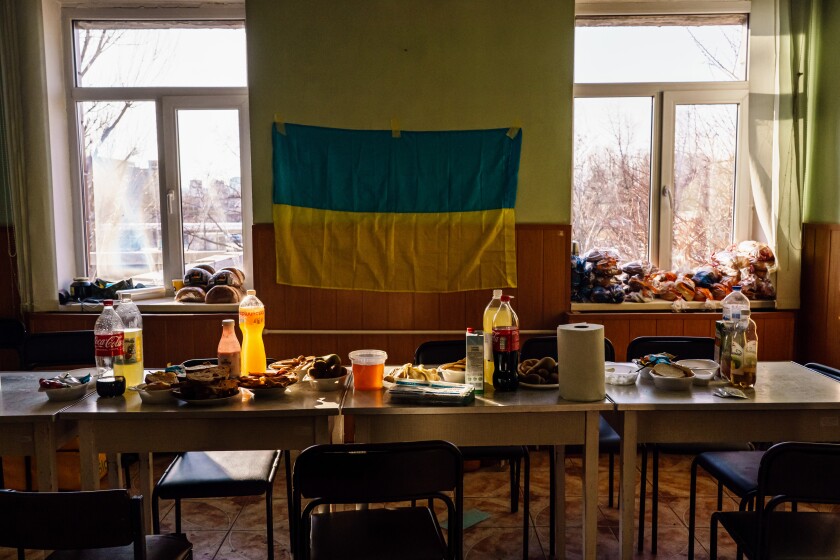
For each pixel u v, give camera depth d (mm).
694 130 4504
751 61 4254
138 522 1764
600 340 2439
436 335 4199
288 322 4223
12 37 4090
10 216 4262
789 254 4234
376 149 4160
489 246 4184
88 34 4457
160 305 4266
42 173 4176
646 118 4500
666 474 3797
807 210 4344
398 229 4184
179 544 2154
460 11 4109
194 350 4195
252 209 4258
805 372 2857
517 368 2617
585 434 2438
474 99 4145
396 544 2078
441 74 4133
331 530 2162
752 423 2461
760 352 4219
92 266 4559
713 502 3439
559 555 2830
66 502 1729
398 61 4129
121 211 4539
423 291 4199
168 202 4484
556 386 2594
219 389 2426
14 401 2496
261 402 2453
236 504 3455
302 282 4191
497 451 2865
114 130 4488
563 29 4121
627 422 2439
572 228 4500
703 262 4566
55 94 4367
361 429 2426
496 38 4125
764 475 2002
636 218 4551
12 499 1737
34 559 2719
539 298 4223
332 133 4152
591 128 4496
